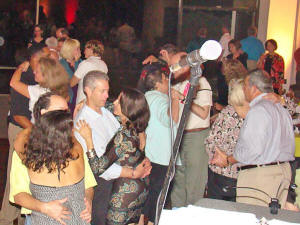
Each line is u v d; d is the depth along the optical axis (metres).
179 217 2.57
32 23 9.00
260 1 9.67
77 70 5.68
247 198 3.55
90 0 9.68
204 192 5.28
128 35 10.01
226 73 4.57
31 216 2.96
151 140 4.20
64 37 7.02
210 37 10.00
